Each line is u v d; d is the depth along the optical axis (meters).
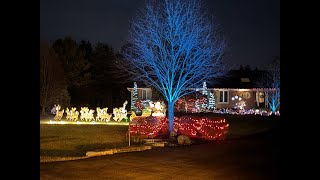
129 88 38.75
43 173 10.63
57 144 17.03
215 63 25.22
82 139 18.73
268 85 41.03
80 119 30.14
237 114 32.94
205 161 13.06
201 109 37.38
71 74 42.31
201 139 19.72
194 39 22.56
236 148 16.31
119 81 42.16
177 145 17.27
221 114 32.94
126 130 22.69
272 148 16.31
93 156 13.75
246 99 43.06
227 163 12.73
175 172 11.19
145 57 22.84
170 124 21.05
